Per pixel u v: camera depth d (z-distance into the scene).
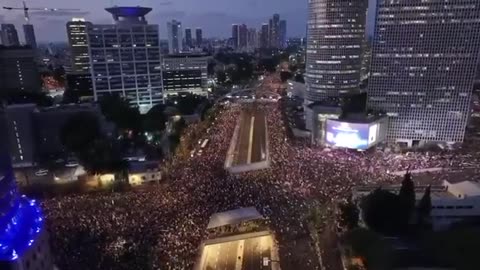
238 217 93.81
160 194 115.44
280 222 99.31
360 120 163.38
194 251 84.31
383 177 128.75
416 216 94.88
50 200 112.38
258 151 167.12
